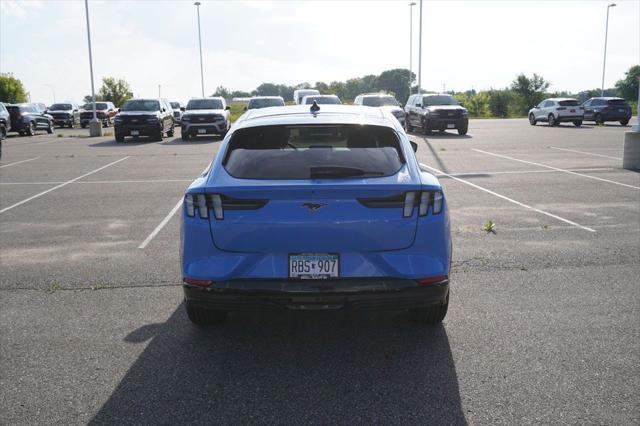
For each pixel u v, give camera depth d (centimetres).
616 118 3344
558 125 3453
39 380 366
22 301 518
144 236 764
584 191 1059
